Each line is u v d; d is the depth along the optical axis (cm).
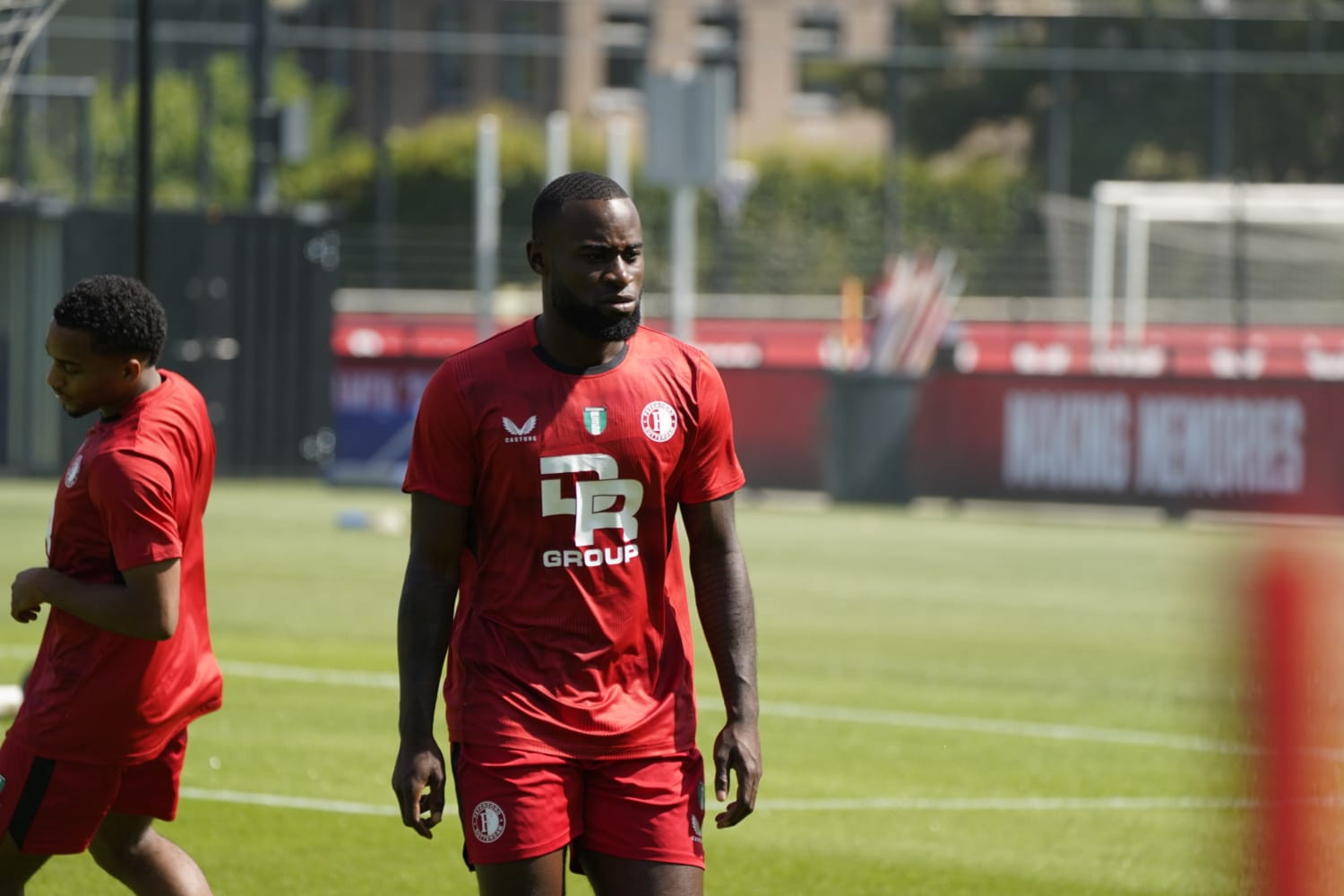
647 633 1405
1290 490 7600
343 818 2494
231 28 16350
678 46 12338
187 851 2291
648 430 1377
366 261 12375
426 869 2233
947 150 17912
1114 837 2481
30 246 8275
